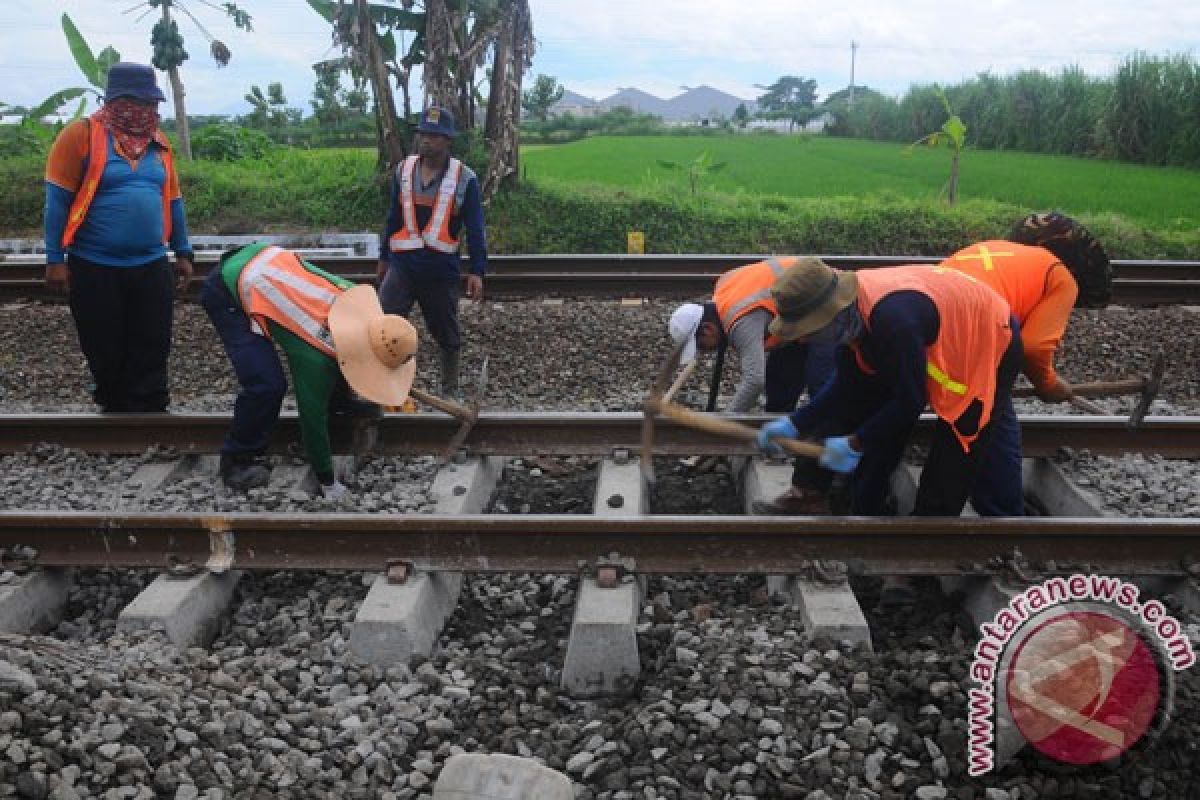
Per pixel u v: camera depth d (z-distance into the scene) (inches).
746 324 184.1
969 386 140.4
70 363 263.0
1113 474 184.9
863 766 117.6
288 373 258.1
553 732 127.4
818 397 160.1
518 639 149.9
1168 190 592.7
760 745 119.5
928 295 137.6
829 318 137.4
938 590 160.6
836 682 130.0
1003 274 155.9
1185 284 311.3
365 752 121.6
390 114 417.1
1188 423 191.0
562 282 319.6
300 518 153.0
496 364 262.4
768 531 151.8
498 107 414.0
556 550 153.3
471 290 229.9
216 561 154.0
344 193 433.4
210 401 234.7
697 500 193.3
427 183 218.2
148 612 142.6
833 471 167.3
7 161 477.1
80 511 160.6
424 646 144.1
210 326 287.3
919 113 1170.0
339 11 400.2
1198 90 749.3
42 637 132.5
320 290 167.6
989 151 974.4
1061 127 909.8
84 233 193.3
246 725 123.3
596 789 117.2
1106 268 162.2
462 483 182.1
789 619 144.6
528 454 193.3
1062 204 522.0
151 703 121.4
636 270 341.1
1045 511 191.9
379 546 153.9
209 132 644.1
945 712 124.6
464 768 103.8
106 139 190.5
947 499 152.2
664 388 149.1
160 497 177.5
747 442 190.2
